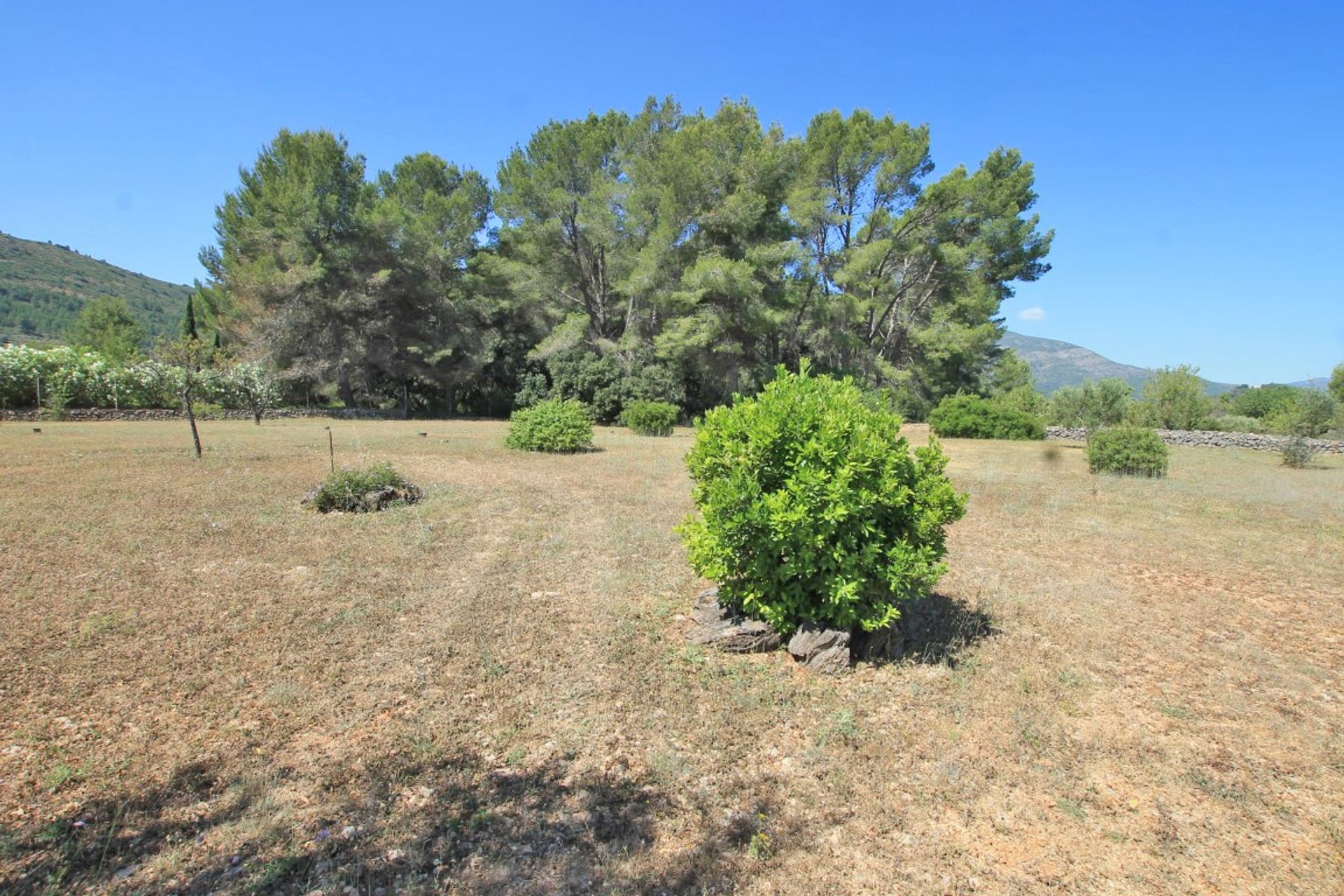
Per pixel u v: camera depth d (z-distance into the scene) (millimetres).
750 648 4363
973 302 30359
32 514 7629
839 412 4270
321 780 2973
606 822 2744
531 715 3574
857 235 30312
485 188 34906
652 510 8781
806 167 28656
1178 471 13883
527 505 9008
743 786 2998
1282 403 25734
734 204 25828
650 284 26953
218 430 19391
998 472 13336
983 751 3301
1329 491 11250
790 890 2410
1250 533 8125
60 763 3053
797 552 4016
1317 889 2436
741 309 27000
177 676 3928
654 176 27578
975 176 29812
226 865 2465
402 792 2910
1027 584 5988
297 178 27625
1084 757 3279
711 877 2445
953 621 4988
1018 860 2584
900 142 28109
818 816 2807
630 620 4934
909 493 4195
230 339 30172
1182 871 2527
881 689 3916
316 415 29016
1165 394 25406
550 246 29781
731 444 4312
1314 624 5148
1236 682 4145
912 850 2623
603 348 29219
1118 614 5293
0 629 4500
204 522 7504
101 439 15695
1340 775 3170
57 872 2387
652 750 3268
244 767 3059
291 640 4445
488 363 32594
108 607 4957
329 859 2502
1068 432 23500
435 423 26141
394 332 31266
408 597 5312
